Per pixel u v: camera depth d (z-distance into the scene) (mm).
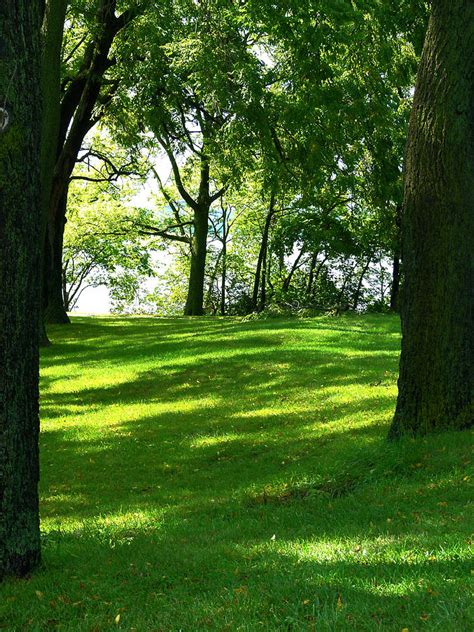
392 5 15961
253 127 21141
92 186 48156
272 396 15648
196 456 12008
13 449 5801
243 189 43438
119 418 15109
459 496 7250
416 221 9500
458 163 9227
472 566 4961
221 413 14766
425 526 6281
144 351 22547
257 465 10992
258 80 20672
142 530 7770
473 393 9289
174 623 4508
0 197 5633
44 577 5777
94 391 17969
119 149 40188
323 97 20016
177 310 63625
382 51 18328
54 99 22281
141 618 4715
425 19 15062
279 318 31766
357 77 20172
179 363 20062
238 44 21297
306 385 16328
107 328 29969
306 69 18891
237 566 5680
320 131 21484
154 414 15219
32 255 5828
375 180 22891
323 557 5660
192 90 24281
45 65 22188
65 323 31828
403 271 9773
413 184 9500
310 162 22172
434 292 9391
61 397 17578
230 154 23469
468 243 9305
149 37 23531
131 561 6195
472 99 9211
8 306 5691
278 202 45125
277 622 4309
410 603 4340
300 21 18422
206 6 20938
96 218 49406
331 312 32938
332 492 8617
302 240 42312
